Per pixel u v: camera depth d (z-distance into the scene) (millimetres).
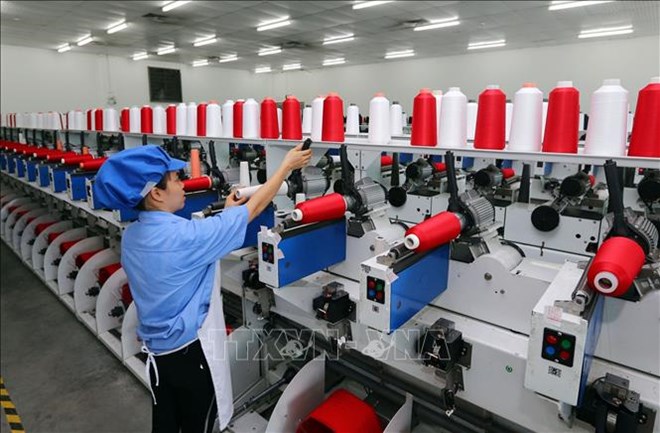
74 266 3453
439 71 12445
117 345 2773
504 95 1338
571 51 10156
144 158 1181
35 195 4973
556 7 7023
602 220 2227
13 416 2324
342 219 1652
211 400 1536
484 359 1239
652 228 1209
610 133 1130
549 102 1230
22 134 5836
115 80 12484
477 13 7547
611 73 9711
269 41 10391
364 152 2223
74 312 3314
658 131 1071
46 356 2875
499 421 1584
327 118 1707
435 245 1240
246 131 2166
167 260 1241
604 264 895
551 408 1122
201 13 7762
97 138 4098
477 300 1386
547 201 2777
